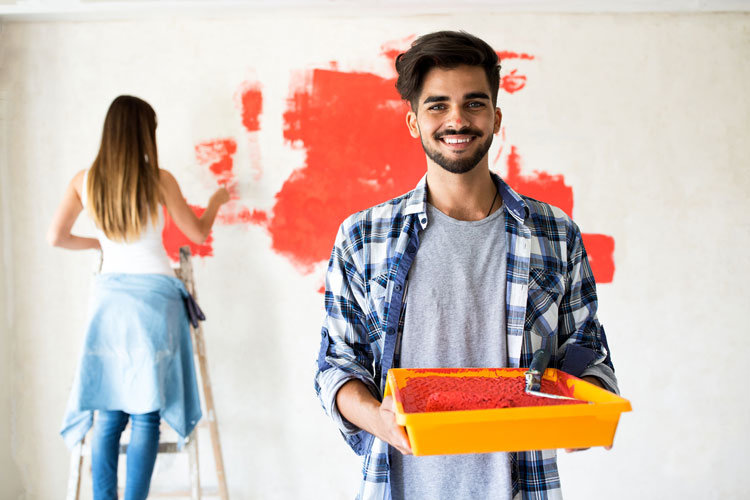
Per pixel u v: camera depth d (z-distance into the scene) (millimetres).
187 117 2047
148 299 1686
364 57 2051
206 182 2053
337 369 1004
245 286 2070
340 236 1097
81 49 2033
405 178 2068
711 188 2105
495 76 1038
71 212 1756
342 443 2096
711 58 2086
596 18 2064
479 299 1022
